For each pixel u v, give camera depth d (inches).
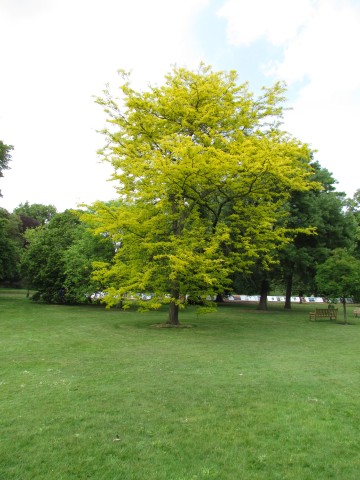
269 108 717.3
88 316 885.2
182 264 568.7
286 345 506.9
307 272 1158.3
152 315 949.8
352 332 676.1
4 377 312.0
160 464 169.5
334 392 278.8
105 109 696.4
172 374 325.7
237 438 197.5
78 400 252.1
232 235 719.7
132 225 633.0
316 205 1137.4
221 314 1026.7
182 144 583.5
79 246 1205.1
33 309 1048.8
